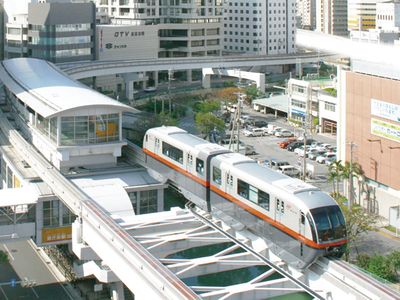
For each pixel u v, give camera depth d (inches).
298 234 2276.1
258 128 6186.0
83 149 3248.0
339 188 4384.8
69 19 7765.8
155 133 3262.8
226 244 2834.6
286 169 4803.2
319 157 5137.8
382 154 3892.7
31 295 2935.5
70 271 3100.4
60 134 3228.3
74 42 7859.3
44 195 2928.2
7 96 4788.4
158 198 3159.5
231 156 2763.3
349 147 4141.2
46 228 2918.3
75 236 2669.8
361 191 4077.3
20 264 3282.5
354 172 4042.8
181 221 2581.2
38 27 7775.6
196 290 2064.5
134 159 3476.9
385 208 3919.8
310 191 2333.9
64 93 3732.8
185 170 2984.7
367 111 3981.3
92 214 2502.5
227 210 2679.6
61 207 2945.4
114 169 3316.9
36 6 7765.8
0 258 3105.3
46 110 3307.1
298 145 5551.2
